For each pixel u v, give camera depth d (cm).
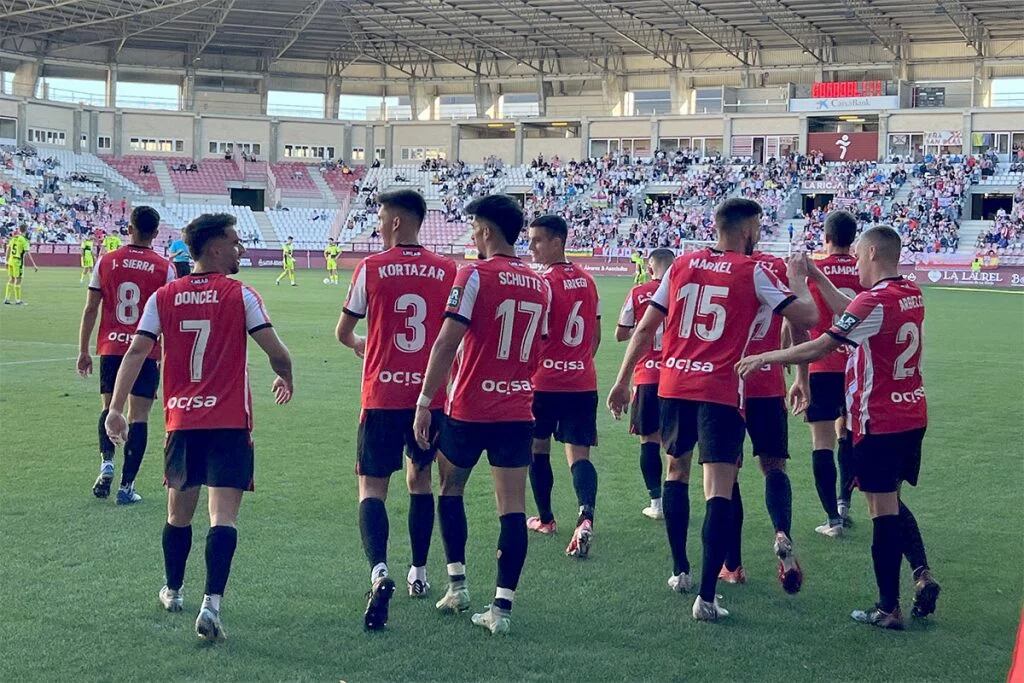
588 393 753
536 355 602
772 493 657
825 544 747
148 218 843
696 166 6181
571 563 689
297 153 6794
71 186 5897
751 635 566
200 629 534
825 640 560
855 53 6097
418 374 607
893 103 5847
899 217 5406
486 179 6525
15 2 5369
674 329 621
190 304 573
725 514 591
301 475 906
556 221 762
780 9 5306
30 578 628
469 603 596
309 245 6116
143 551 685
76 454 972
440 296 613
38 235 5297
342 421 1172
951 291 4409
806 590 645
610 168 6353
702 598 586
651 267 824
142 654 521
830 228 796
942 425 1210
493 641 549
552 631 565
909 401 598
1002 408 1334
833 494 768
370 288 608
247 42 6431
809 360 592
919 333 603
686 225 5731
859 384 599
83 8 5525
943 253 5091
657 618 588
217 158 6625
